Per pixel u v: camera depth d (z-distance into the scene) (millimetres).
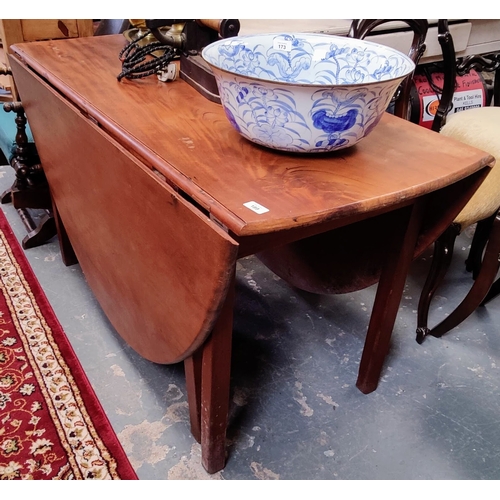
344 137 819
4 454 1058
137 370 1291
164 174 792
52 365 1276
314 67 1074
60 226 1563
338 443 1143
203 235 702
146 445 1104
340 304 1590
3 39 1769
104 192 985
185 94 1113
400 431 1180
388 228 1059
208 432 986
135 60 1146
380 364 1241
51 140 1206
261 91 769
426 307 1390
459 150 931
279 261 1450
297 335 1458
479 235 1625
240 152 864
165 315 899
